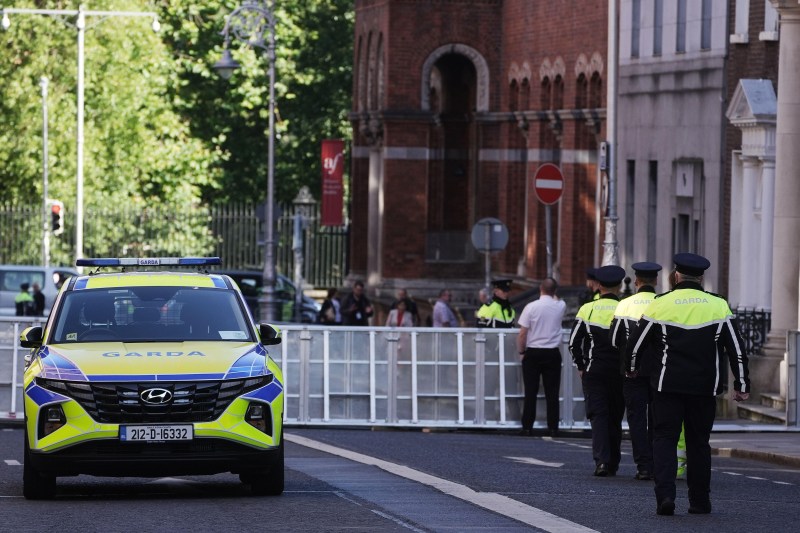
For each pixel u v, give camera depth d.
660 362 29.23
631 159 82.75
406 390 55.78
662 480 29.11
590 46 88.50
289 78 147.25
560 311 55.00
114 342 31.67
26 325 56.03
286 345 55.50
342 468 38.31
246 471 30.83
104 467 29.70
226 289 33.47
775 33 66.94
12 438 50.44
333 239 131.00
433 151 110.50
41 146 121.38
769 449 47.47
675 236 76.69
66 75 120.81
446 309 80.81
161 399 29.75
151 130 133.88
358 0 117.06
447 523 27.22
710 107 72.19
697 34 73.62
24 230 123.88
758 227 67.88
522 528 26.66
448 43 106.56
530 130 99.19
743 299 68.44
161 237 126.31
